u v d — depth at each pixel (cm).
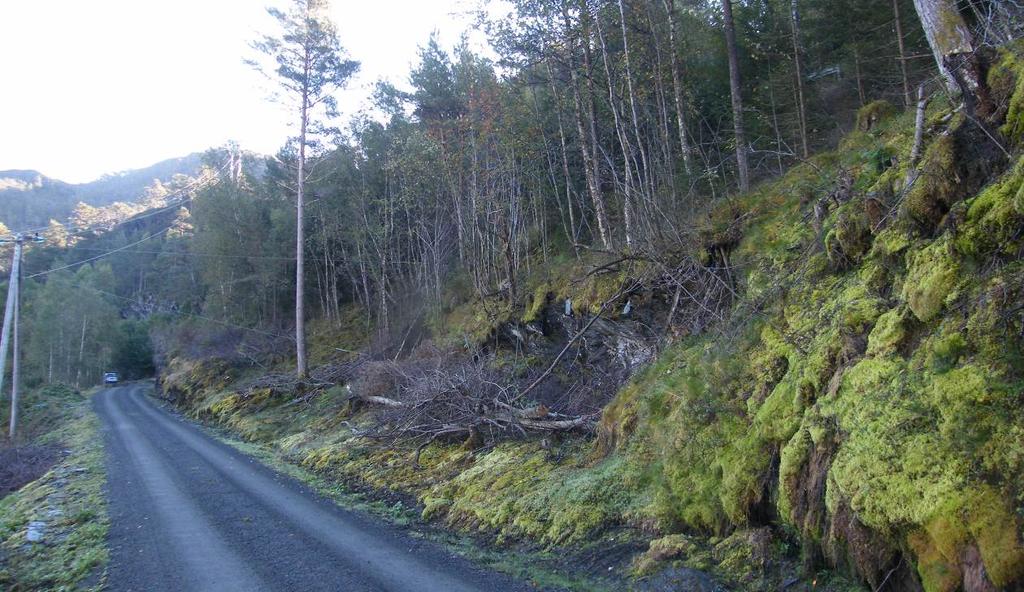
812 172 1038
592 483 822
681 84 1619
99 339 5966
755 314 794
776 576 537
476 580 657
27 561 790
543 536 778
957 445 414
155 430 2402
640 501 745
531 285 1753
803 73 1770
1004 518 368
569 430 1131
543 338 1564
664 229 1192
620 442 897
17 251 2753
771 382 687
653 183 1385
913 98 1232
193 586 649
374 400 1803
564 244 2277
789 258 847
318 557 747
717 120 1873
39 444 2411
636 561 640
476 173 2278
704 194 1494
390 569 698
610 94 1494
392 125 3216
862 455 477
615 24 1582
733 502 616
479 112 2219
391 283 3309
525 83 1898
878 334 549
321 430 1836
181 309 5922
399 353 2398
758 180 1440
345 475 1320
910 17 1581
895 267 617
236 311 4366
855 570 475
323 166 3325
